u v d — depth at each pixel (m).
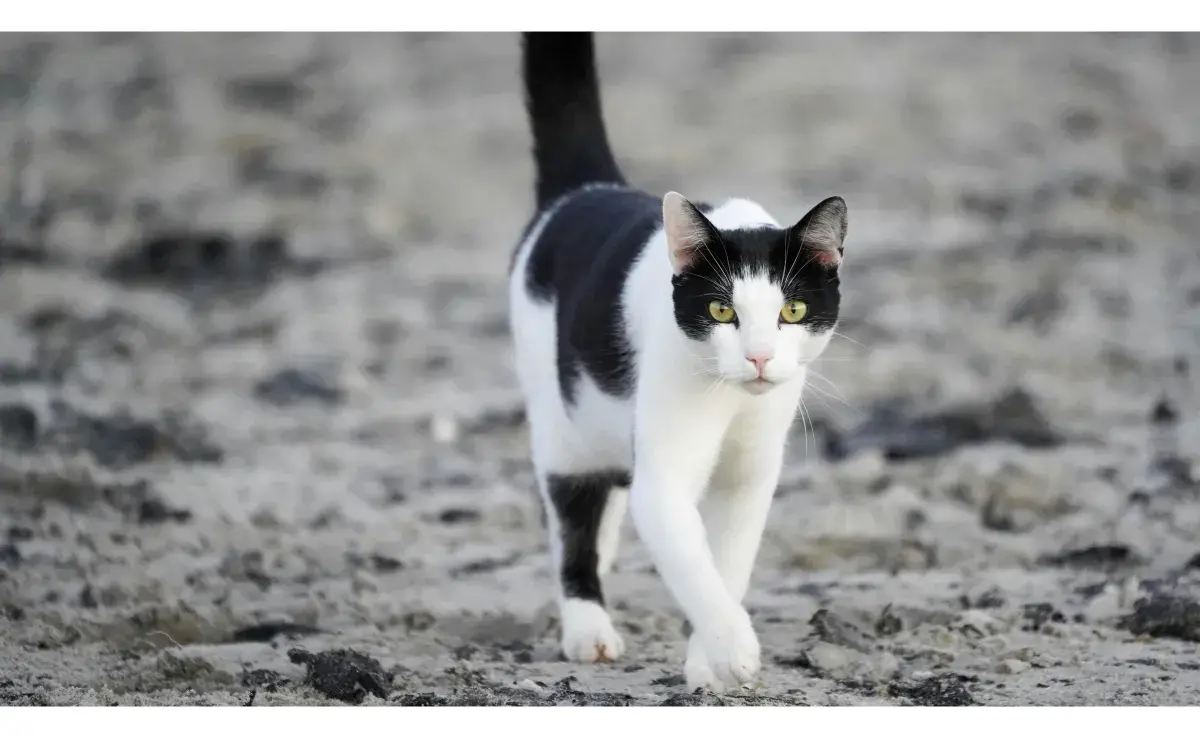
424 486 12.70
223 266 21.20
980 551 10.31
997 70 30.81
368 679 7.81
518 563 10.53
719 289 7.29
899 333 16.89
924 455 12.95
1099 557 9.97
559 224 9.02
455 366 16.78
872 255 20.47
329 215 23.77
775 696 7.70
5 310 18.48
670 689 7.95
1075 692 7.66
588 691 7.89
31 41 33.91
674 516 7.42
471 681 8.02
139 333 17.73
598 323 8.06
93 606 9.34
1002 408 13.52
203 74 32.28
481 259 21.88
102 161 26.45
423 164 27.12
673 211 7.24
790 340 7.35
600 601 8.84
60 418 13.95
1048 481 11.64
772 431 7.75
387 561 10.44
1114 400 14.33
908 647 8.43
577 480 8.84
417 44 35.06
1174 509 10.99
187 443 13.76
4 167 25.89
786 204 23.06
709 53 33.44
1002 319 17.44
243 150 27.42
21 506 11.57
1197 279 18.83
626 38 34.44
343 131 29.09
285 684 7.91
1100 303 17.86
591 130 9.96
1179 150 25.41
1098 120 27.33
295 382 15.87
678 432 7.51
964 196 23.17
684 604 7.29
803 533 10.78
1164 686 7.71
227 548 10.78
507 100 31.25
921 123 27.81
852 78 30.83
